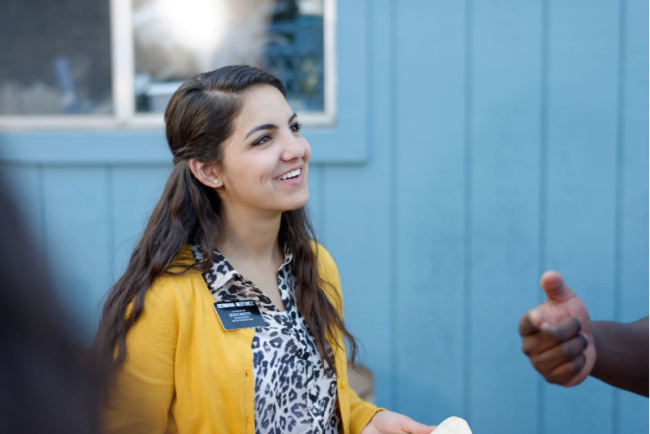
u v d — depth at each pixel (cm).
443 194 250
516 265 250
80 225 256
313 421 137
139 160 253
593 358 105
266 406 131
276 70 256
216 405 129
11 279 46
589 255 246
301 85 256
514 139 246
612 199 245
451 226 251
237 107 135
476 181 249
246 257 145
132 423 76
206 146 137
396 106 249
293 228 152
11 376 48
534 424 254
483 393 254
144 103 260
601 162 244
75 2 257
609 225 245
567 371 99
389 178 251
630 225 245
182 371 130
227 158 137
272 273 148
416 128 249
